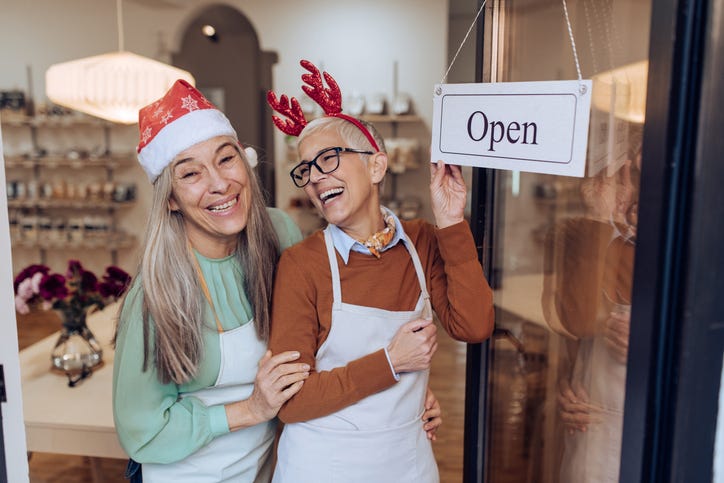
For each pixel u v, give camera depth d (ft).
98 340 10.00
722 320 2.52
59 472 10.02
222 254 4.67
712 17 2.30
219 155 4.33
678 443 2.57
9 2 20.49
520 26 4.18
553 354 4.45
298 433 4.36
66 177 21.34
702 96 2.35
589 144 3.77
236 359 4.62
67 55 20.68
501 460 4.84
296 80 20.83
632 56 3.07
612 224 3.45
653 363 2.58
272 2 20.36
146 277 4.33
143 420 4.41
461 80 4.49
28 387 8.31
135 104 11.34
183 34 20.83
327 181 4.18
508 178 4.61
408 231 4.64
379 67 20.39
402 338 4.14
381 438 4.30
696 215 2.42
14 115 20.65
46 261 21.89
